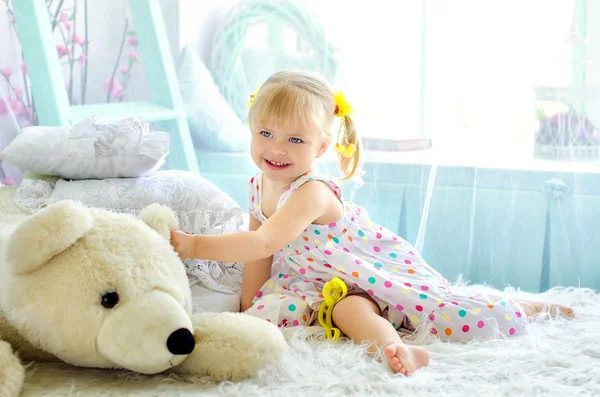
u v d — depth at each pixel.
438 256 2.10
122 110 2.12
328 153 2.18
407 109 2.15
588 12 1.98
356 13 2.18
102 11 2.23
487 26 2.07
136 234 1.16
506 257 2.05
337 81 2.20
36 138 1.62
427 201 2.05
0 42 2.01
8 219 1.51
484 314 1.42
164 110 2.20
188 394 1.08
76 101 2.22
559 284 2.00
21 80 2.05
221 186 2.34
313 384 1.13
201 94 2.31
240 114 2.37
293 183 1.52
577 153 1.99
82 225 1.10
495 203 2.05
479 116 2.09
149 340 1.06
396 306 1.46
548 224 2.02
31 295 1.08
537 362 1.24
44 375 1.14
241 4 2.33
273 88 1.48
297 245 1.55
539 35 2.03
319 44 2.22
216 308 1.52
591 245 1.99
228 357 1.14
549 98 2.01
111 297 1.08
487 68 2.08
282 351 1.17
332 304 1.45
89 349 1.08
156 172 1.70
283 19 2.28
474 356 1.28
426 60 2.11
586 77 1.99
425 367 1.24
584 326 1.47
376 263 1.56
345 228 1.57
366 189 2.14
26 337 1.10
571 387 1.13
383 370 1.20
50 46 1.92
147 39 2.22
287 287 1.56
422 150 2.11
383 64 2.16
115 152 1.62
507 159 2.06
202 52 2.38
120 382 1.13
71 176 1.65
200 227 1.60
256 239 1.38
